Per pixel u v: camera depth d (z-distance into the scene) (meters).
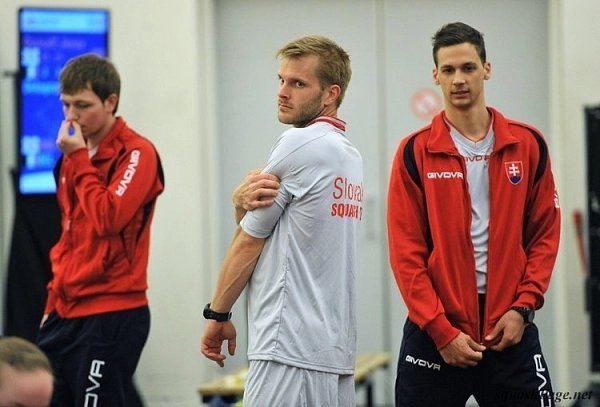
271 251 6.84
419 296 7.45
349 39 14.23
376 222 14.14
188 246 13.76
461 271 7.52
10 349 4.91
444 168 7.58
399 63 14.16
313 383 6.74
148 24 13.75
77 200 8.48
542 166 7.66
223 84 14.36
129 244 8.42
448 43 7.64
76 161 8.33
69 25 12.90
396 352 14.13
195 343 13.73
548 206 7.65
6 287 12.51
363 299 14.17
